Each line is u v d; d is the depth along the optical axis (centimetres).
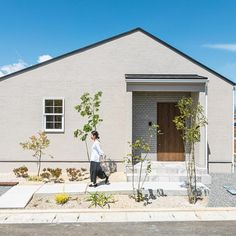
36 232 784
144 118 1556
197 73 1544
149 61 1539
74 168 1424
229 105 1541
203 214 930
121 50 1534
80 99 1520
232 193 1134
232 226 824
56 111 1525
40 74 1519
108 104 1518
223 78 1540
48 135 1514
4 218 893
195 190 1084
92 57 1523
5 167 1512
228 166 1541
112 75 1526
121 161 1506
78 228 812
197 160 1448
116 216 912
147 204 1020
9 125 1515
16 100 1518
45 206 994
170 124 1559
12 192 1110
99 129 1512
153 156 1548
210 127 1536
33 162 1510
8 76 1516
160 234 766
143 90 1441
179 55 1545
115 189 1139
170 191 1116
